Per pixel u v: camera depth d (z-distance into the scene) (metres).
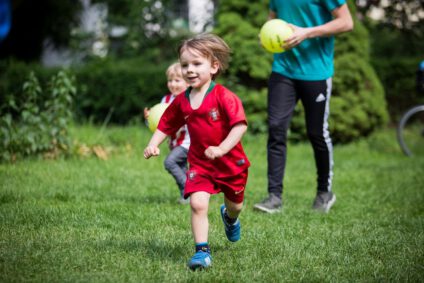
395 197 8.30
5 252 4.88
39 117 10.04
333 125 13.60
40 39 20.11
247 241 5.66
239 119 4.67
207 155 4.54
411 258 5.20
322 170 7.46
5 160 9.59
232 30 14.02
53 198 7.31
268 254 5.24
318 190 7.54
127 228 5.95
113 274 4.49
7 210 6.44
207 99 4.82
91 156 10.68
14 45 19.84
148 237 5.62
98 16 20.52
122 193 7.91
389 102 16.88
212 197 7.93
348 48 13.97
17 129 10.12
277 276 4.60
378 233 6.11
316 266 4.92
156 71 14.89
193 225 4.80
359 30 14.08
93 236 5.56
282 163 7.29
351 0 14.18
